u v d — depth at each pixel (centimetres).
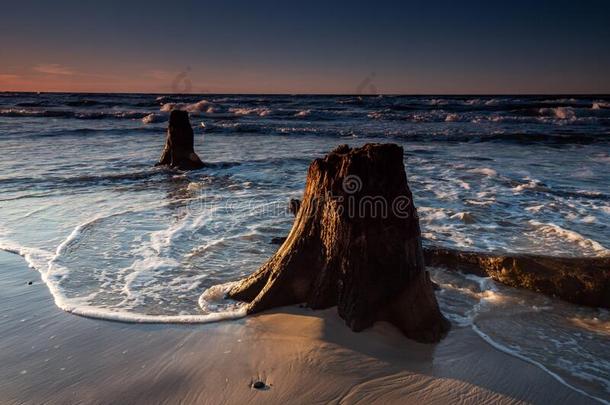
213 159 1875
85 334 505
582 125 3469
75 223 942
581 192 1259
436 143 2502
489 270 666
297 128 3281
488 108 5309
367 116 4384
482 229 919
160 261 730
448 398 397
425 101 7156
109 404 389
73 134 2812
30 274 676
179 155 1667
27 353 469
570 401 398
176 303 580
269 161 1811
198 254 762
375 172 475
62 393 404
